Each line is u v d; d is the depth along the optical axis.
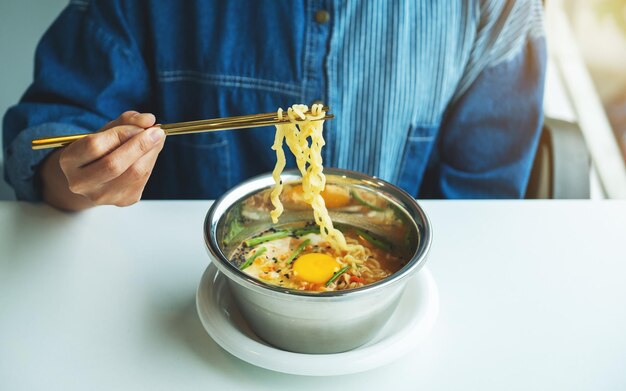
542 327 0.48
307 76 0.73
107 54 0.72
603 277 0.54
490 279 0.53
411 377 0.44
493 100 0.82
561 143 0.78
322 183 0.52
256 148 0.79
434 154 0.89
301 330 0.43
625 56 1.38
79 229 0.58
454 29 0.76
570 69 1.29
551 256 0.56
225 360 0.45
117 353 0.46
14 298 0.50
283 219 0.56
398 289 0.43
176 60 0.76
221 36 0.73
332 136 0.76
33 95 0.72
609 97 1.33
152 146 0.48
